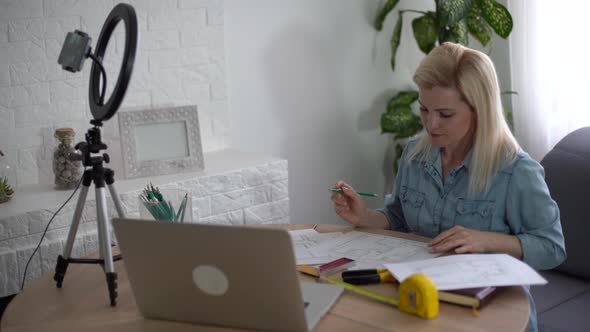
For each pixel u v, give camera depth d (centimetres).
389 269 133
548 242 154
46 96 224
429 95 158
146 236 117
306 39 285
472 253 148
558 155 221
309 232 171
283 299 113
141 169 227
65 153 214
